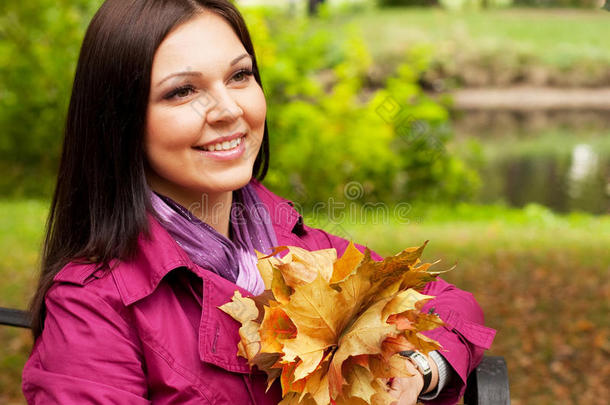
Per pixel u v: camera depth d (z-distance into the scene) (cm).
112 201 130
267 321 116
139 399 120
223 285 130
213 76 126
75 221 135
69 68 801
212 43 127
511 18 2409
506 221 743
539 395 381
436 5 2664
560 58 1964
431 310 138
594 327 449
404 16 2345
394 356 116
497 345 432
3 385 351
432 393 145
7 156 862
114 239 128
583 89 1895
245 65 130
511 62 1909
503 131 1317
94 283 126
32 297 150
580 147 1155
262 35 680
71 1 828
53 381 119
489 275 535
